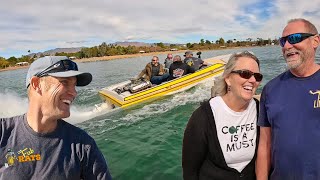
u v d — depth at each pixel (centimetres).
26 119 151
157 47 10369
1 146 143
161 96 982
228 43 10306
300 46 191
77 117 834
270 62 2119
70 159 157
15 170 143
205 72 1087
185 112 823
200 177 221
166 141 596
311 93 190
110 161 509
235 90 202
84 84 165
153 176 441
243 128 210
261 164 213
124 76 2306
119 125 741
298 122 192
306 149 189
